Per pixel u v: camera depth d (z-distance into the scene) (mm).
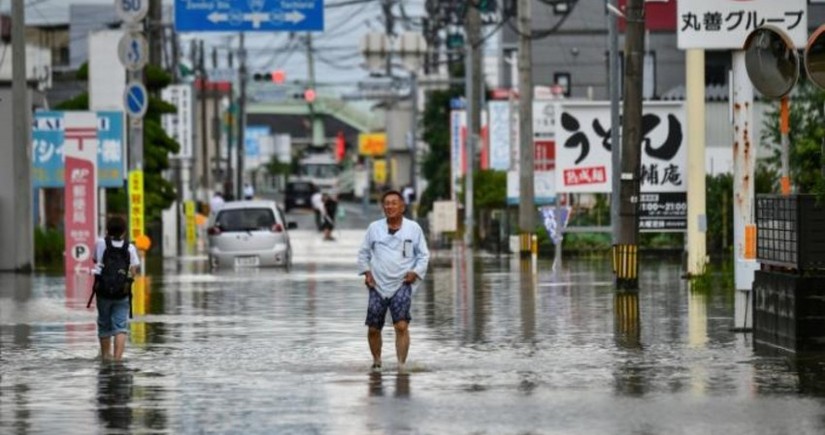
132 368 36906
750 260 44750
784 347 39750
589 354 39219
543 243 98188
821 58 38375
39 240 92375
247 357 39188
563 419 28156
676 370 35531
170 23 102125
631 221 62406
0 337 45094
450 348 41000
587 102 81625
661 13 131125
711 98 116625
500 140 128750
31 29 158500
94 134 76250
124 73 91062
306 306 56406
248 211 86000
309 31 93125
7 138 84438
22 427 27797
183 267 88500
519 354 39375
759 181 86938
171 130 130625
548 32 98250
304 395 31719
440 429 27094
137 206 77250
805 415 28438
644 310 52969
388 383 33562
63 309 55531
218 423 28062
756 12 51312
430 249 115438
